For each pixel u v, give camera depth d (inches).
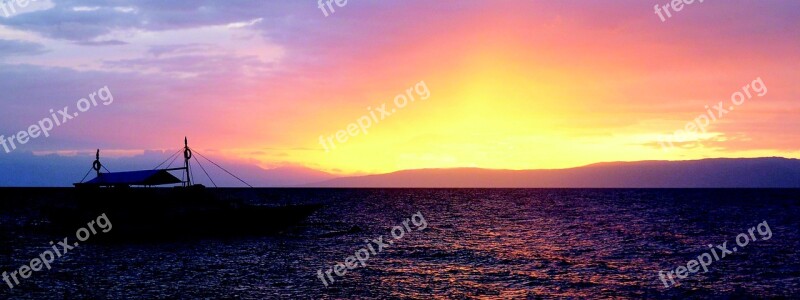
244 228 2219.5
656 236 2391.7
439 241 2199.8
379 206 5216.5
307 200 6574.8
